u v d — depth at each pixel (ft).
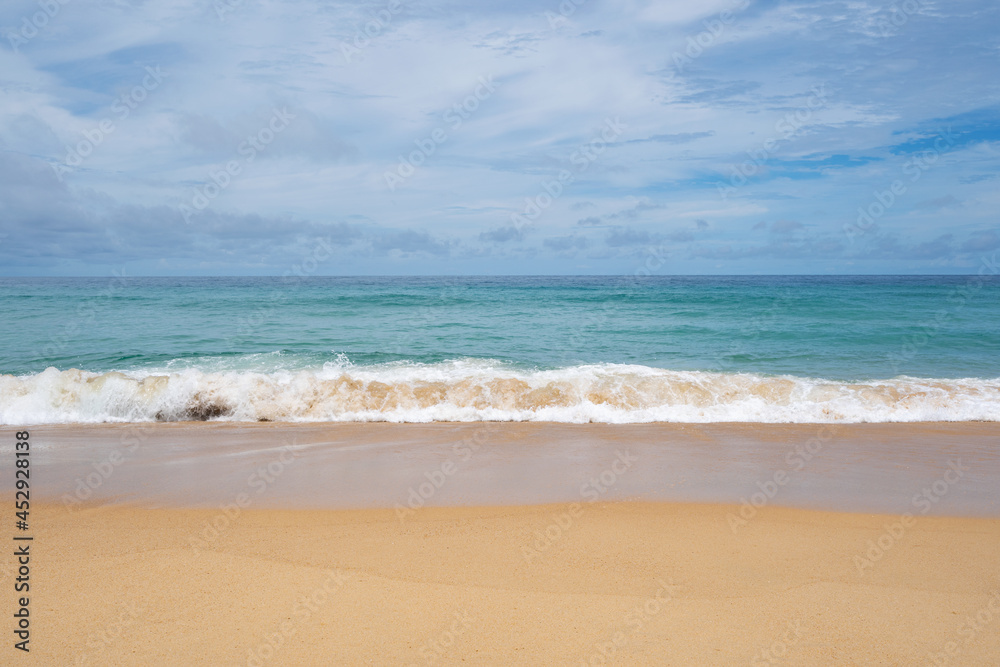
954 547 16.66
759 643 11.88
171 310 90.79
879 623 12.69
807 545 16.65
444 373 42.47
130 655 11.10
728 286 168.35
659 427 31.68
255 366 48.80
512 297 119.24
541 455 25.84
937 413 34.68
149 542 16.29
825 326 75.46
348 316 87.40
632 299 114.62
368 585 13.93
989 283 184.85
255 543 16.28
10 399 34.22
